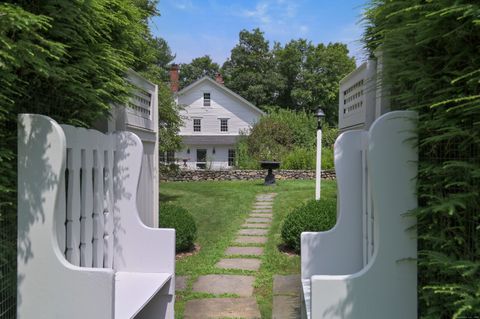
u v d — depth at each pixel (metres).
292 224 5.70
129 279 2.88
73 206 2.32
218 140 27.61
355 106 3.38
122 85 2.75
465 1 1.67
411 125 2.01
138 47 3.28
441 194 1.89
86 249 2.51
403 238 2.04
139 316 3.07
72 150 2.31
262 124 20.70
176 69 25.72
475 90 1.67
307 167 17.45
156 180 4.00
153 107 3.95
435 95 1.92
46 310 1.99
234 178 17.09
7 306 1.97
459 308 1.62
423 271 2.04
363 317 2.07
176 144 10.04
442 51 1.91
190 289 4.27
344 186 3.02
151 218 3.87
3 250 1.92
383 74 2.29
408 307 2.05
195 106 28.17
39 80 2.13
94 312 1.98
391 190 2.04
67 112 2.46
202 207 9.74
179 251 5.86
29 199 1.97
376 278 2.06
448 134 1.70
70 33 2.15
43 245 1.98
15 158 2.01
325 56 37.16
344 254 3.04
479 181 1.70
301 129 21.02
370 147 2.03
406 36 2.04
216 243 6.38
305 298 2.68
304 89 37.91
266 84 38.59
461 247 1.81
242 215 8.85
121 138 3.05
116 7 2.68
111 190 2.97
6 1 1.90
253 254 5.72
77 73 2.29
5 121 1.94
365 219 2.88
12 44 1.69
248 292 4.19
